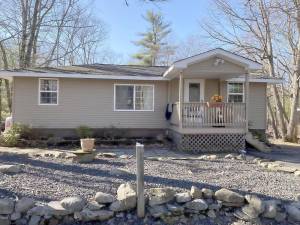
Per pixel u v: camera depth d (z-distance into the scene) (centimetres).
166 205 552
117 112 1545
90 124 1520
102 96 1532
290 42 2112
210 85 1596
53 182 664
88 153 934
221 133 1330
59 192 597
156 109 1578
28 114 1473
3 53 2547
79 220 517
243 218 549
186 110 1320
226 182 707
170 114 1536
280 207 565
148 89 1572
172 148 1375
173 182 684
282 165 980
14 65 2622
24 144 1371
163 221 537
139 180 537
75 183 661
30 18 2453
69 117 1507
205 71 1307
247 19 2230
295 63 2025
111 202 539
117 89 1545
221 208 566
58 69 1548
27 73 1427
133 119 1559
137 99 1563
